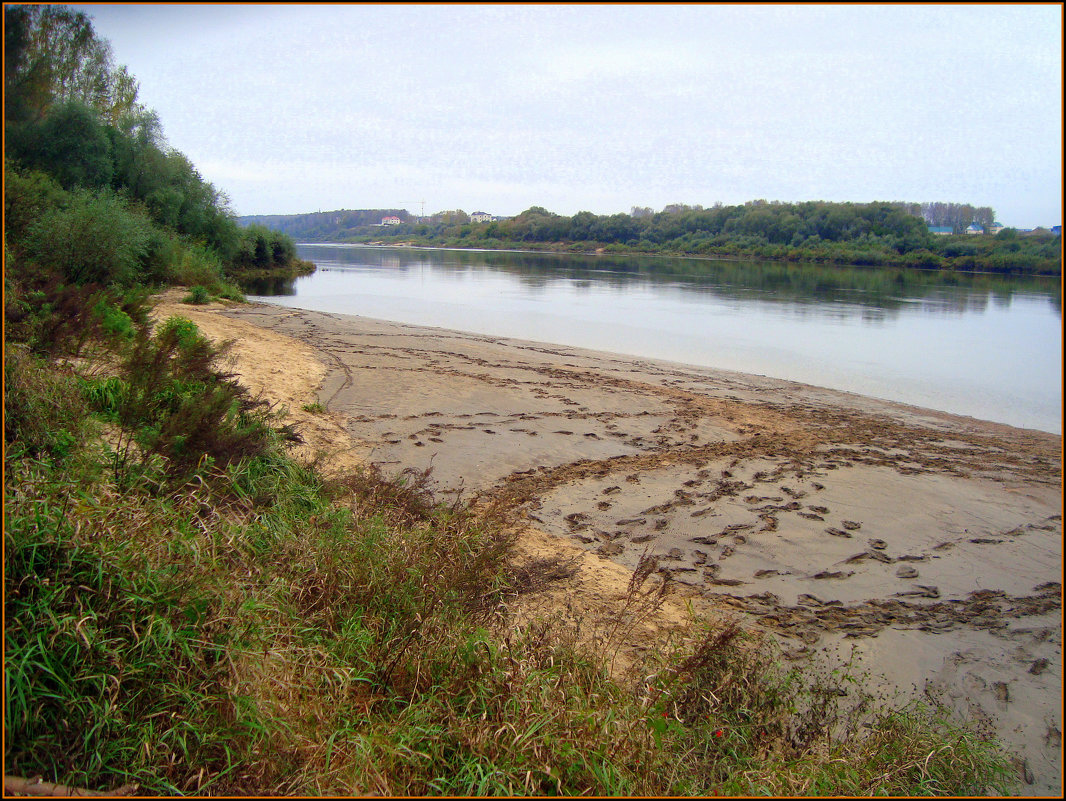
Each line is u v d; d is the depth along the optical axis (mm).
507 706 3352
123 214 14828
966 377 15258
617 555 6035
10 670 2635
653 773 3131
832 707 4117
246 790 2705
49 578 3008
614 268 56688
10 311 7016
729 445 9219
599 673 3863
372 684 3529
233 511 4746
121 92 27906
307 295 29406
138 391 6156
